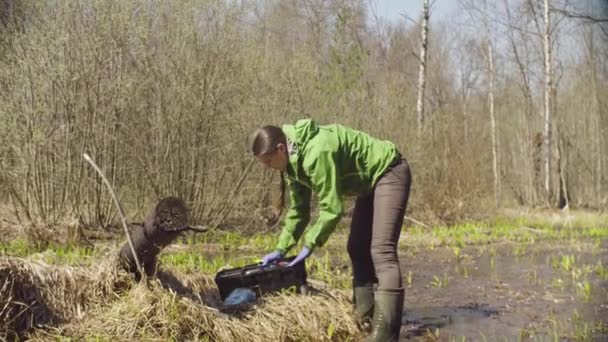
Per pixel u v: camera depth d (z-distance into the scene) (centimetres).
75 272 502
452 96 2312
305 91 1352
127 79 1142
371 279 534
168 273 560
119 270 509
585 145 2178
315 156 442
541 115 2559
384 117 1500
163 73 1168
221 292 553
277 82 1309
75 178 1130
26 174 1097
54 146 1119
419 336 539
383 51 2044
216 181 1208
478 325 577
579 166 2264
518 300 684
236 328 489
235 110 1243
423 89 1689
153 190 1184
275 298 539
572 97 2283
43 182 1114
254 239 1129
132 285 502
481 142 1716
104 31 1109
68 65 1105
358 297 539
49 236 965
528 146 2488
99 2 1107
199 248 1005
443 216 1504
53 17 1113
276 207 508
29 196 1118
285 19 1655
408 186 474
